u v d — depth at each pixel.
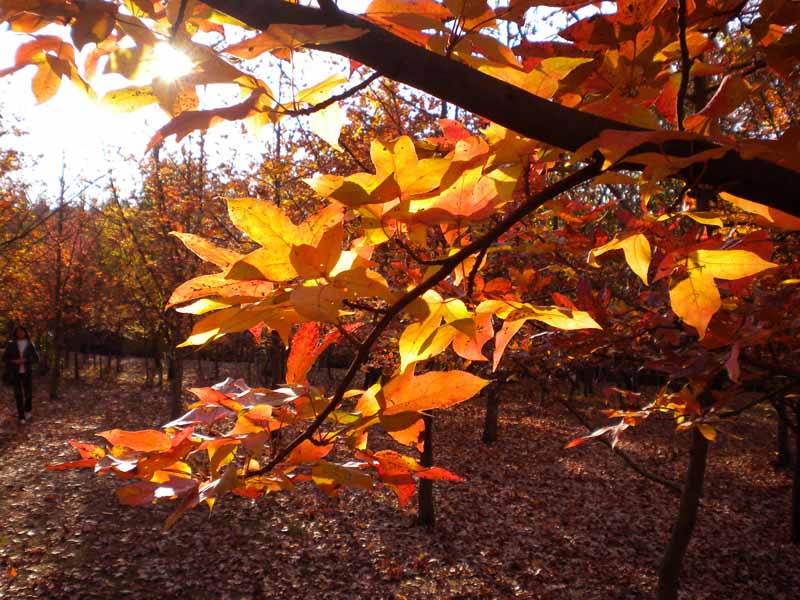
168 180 14.11
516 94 0.72
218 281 0.70
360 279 0.65
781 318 1.74
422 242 0.77
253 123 0.79
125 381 26.89
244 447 0.73
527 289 2.22
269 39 0.63
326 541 8.77
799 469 10.04
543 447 15.35
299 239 0.63
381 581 7.86
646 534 10.11
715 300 1.01
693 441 5.73
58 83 0.79
